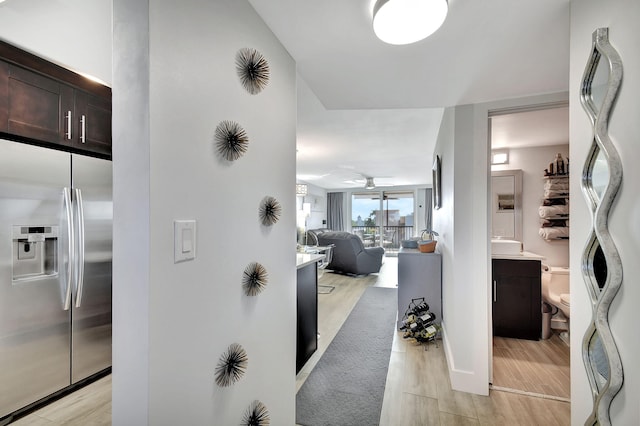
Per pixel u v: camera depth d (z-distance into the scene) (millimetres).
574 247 1045
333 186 10383
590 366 933
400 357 2643
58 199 1975
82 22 1932
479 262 2121
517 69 1646
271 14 1185
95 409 1896
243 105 1086
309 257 2740
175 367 791
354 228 10734
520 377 2314
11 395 1762
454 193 2195
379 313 3848
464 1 1101
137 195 729
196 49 872
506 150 3561
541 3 1109
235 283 1037
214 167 939
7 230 1745
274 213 1265
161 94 748
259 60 1166
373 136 3957
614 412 830
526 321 3035
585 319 981
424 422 1803
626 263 788
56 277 1967
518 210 3516
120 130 748
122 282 745
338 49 1434
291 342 1443
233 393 1029
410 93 1978
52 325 1946
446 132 2668
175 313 790
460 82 1808
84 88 2152
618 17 830
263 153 1212
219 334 959
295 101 1511
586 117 969
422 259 3219
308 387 2174
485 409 1928
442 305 3127
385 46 1412
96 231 2197
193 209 854
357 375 2338
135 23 733
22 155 1806
